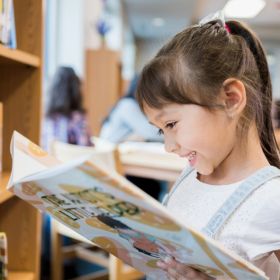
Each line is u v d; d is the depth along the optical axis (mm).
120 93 5383
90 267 2379
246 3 3666
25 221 1187
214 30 785
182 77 715
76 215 626
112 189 466
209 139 719
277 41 8578
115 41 6191
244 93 717
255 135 784
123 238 653
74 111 2574
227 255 519
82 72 4125
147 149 2324
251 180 746
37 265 1205
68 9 4027
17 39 1124
